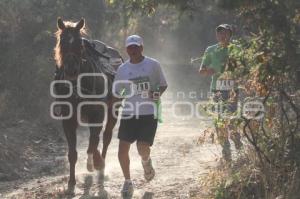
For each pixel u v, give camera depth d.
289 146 9.09
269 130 9.52
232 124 9.54
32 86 20.97
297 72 8.38
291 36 8.08
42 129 18.89
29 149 16.45
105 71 12.89
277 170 9.05
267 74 8.42
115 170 13.70
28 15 23.14
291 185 8.59
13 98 20.42
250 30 8.57
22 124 18.56
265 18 8.03
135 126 11.20
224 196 9.42
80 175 13.18
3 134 16.77
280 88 8.78
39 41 22.88
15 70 21.41
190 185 11.47
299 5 7.82
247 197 9.25
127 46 11.15
